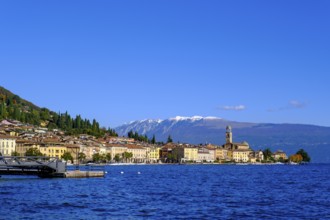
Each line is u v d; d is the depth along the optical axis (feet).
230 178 646.33
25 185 406.82
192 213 252.83
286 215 248.93
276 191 400.47
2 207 258.78
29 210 250.98
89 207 270.05
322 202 310.86
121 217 235.81
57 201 294.25
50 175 512.63
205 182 531.91
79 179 505.25
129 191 381.81
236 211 262.26
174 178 621.31
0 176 515.09
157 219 231.50
